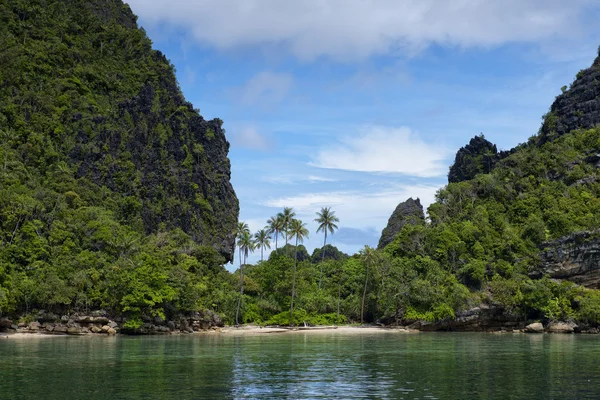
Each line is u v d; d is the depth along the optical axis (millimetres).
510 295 134625
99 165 175875
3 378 43281
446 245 154125
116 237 138500
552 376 45500
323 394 36656
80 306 112188
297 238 153750
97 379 42844
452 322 132625
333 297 159750
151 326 114438
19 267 114312
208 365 52844
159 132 192250
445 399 35000
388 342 89000
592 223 148625
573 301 133750
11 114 171375
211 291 144125
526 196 173750
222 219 195750
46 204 138250
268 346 78562
